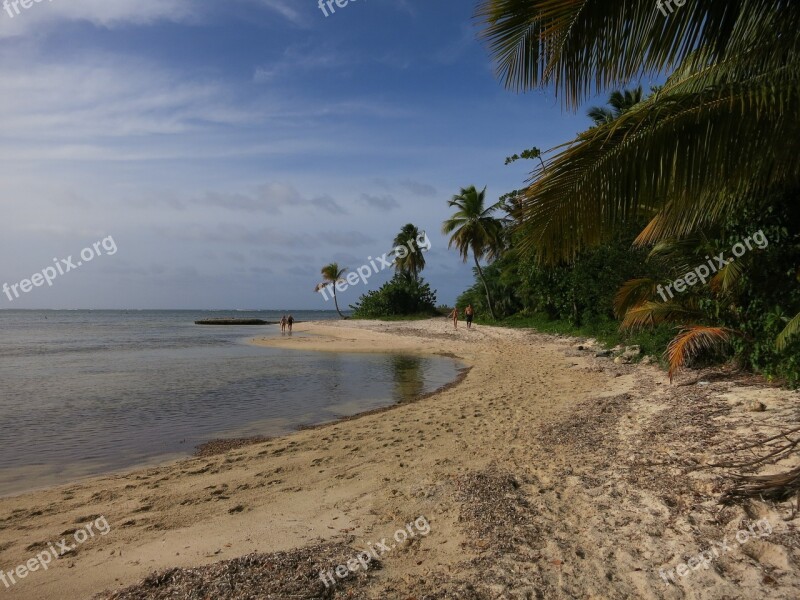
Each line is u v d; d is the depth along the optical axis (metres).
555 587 3.31
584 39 3.90
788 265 8.32
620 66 4.00
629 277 17.23
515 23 4.25
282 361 21.30
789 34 3.90
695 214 4.99
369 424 9.30
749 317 9.21
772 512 3.89
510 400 10.61
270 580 3.51
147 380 15.83
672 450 5.74
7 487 6.41
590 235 3.81
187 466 7.11
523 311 35.34
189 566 3.93
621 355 15.00
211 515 5.12
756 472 4.64
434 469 6.18
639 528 4.02
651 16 3.80
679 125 3.58
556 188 3.72
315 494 5.59
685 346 9.53
